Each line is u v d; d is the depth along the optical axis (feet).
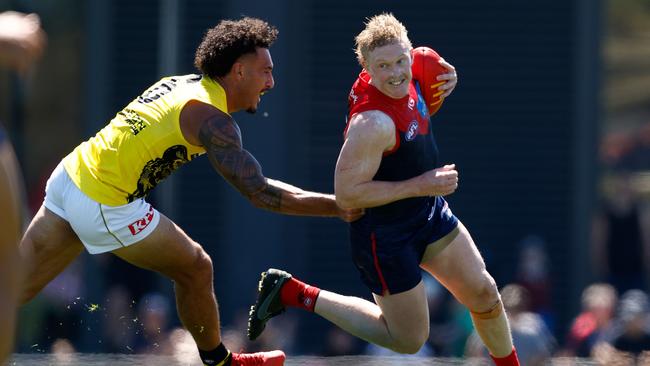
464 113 145.59
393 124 48.85
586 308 117.50
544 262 138.00
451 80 51.70
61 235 52.01
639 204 143.95
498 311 52.70
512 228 145.28
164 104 50.57
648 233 143.74
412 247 51.21
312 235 139.23
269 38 51.49
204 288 53.11
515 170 145.69
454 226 52.13
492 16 144.56
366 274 52.26
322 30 140.97
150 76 142.61
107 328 102.78
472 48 144.97
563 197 145.69
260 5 137.80
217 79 51.19
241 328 130.31
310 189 140.67
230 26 51.11
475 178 145.59
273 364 55.72
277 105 137.28
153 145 50.16
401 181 49.44
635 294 112.78
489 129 145.59
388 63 48.08
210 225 140.46
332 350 117.08
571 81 145.69
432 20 144.15
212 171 140.67
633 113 145.18
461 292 52.29
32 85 140.67
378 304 52.70
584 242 144.36
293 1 139.54
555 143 145.89
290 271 138.92
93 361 61.36
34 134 140.87
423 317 52.06
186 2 140.15
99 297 119.03
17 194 27.45
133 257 51.80
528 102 145.38
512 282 141.59
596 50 144.97
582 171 145.18
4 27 28.19
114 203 50.60
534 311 134.51
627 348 97.91
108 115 142.41
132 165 50.31
